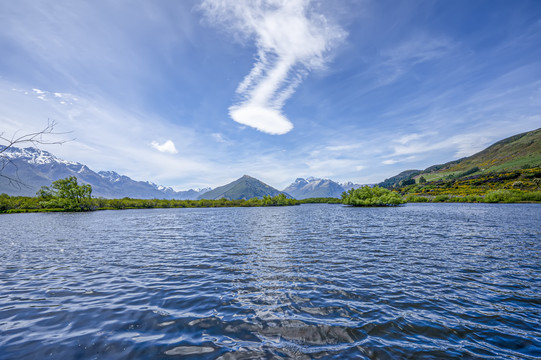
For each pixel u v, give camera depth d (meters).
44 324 9.09
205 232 38.19
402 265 17.02
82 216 93.31
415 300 11.09
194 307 10.56
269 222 56.09
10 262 18.91
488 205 111.31
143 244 27.08
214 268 16.78
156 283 13.73
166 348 7.52
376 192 137.62
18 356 7.09
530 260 18.03
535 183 159.62
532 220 46.09
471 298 11.27
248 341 7.94
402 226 41.03
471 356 7.12
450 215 62.12
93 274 15.55
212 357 7.07
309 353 7.28
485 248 22.41
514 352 7.32
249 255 20.80
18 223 61.34
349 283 13.43
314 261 18.42
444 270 15.73
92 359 6.97
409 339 8.00
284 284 13.41
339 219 59.03
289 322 9.19
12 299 11.50
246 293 12.15
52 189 143.25
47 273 15.84
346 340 7.97
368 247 23.64
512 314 9.71
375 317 9.51
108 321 9.32
